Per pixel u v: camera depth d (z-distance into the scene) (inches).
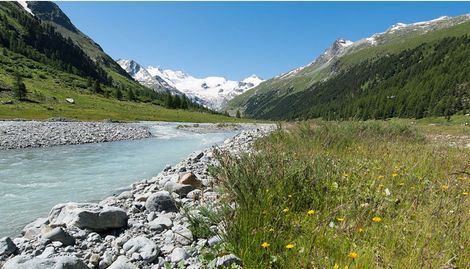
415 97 6387.8
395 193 252.8
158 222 276.2
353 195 238.5
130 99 6879.9
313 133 639.8
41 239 239.9
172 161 834.8
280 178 257.3
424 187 252.8
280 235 185.5
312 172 279.7
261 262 167.5
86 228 262.4
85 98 5403.5
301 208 235.5
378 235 178.2
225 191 281.7
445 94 5940.0
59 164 772.6
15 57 6712.6
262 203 215.6
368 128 716.7
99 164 777.6
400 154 409.4
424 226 180.2
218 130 2721.5
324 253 167.2
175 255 207.8
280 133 697.0
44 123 2128.4
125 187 502.3
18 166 739.4
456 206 212.4
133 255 213.2
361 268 147.5
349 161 370.3
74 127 1893.5
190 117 5502.0
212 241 217.9
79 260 193.6
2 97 3941.9
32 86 5088.6
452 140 916.6
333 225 192.9
